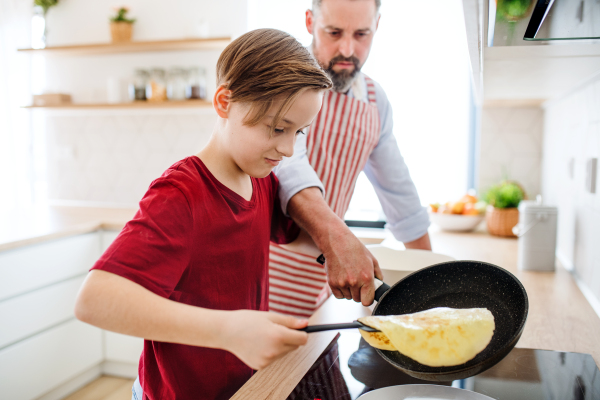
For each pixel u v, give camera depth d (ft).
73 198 8.92
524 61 2.94
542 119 6.59
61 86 8.84
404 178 4.25
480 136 6.84
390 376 2.27
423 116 7.72
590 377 2.29
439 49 7.53
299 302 3.87
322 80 2.05
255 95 2.00
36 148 9.06
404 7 7.51
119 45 7.89
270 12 7.91
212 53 8.15
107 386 6.69
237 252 2.50
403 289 2.40
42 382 5.83
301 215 2.78
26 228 5.99
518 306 1.98
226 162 2.43
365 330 1.79
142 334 1.75
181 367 2.36
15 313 5.43
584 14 1.93
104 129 8.64
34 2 8.48
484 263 2.24
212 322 1.69
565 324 3.08
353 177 3.96
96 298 1.77
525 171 6.75
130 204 8.64
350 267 2.41
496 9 1.90
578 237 4.23
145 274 1.89
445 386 2.13
